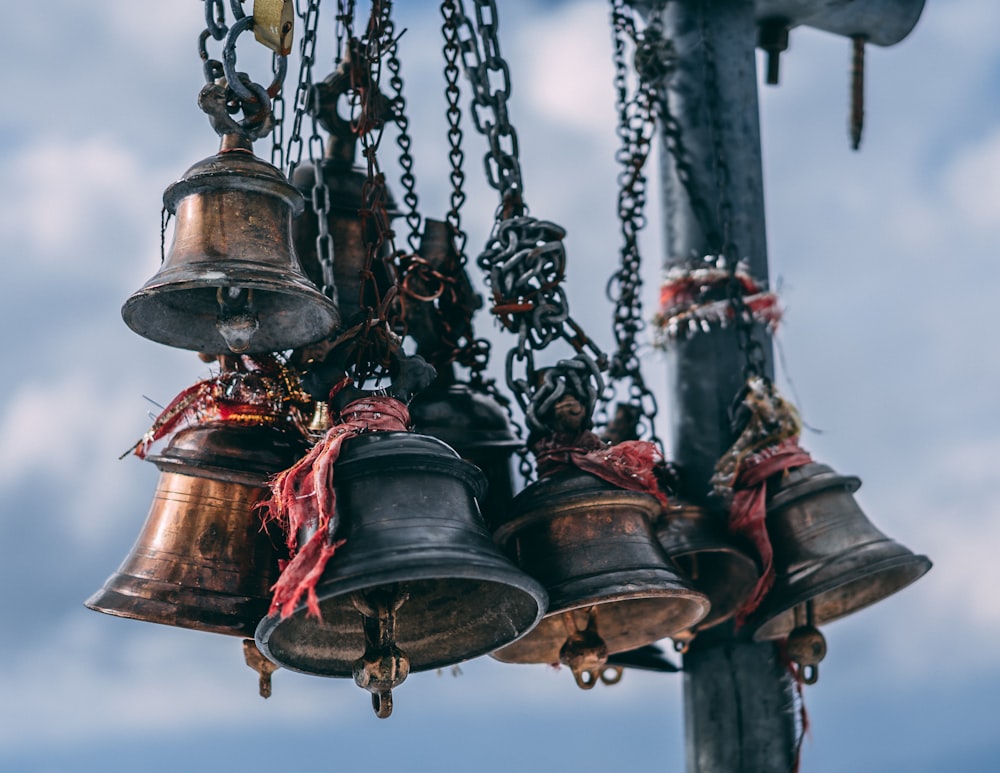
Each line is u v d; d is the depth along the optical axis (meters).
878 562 7.59
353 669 6.32
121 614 6.71
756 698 8.51
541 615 6.40
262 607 6.81
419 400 7.54
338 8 7.84
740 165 9.08
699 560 8.02
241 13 6.76
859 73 10.09
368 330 6.76
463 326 7.75
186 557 6.85
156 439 7.10
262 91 6.71
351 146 7.95
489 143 7.47
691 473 8.62
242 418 7.06
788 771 8.45
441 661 6.69
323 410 7.02
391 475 6.27
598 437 7.16
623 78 9.16
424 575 5.98
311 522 6.29
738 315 8.30
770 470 7.85
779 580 7.71
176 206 6.65
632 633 7.39
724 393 8.68
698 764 8.55
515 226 7.18
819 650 7.89
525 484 7.55
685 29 9.24
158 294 6.56
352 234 7.71
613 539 6.88
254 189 6.56
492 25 7.57
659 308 8.92
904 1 9.79
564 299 7.16
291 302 6.71
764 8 9.66
